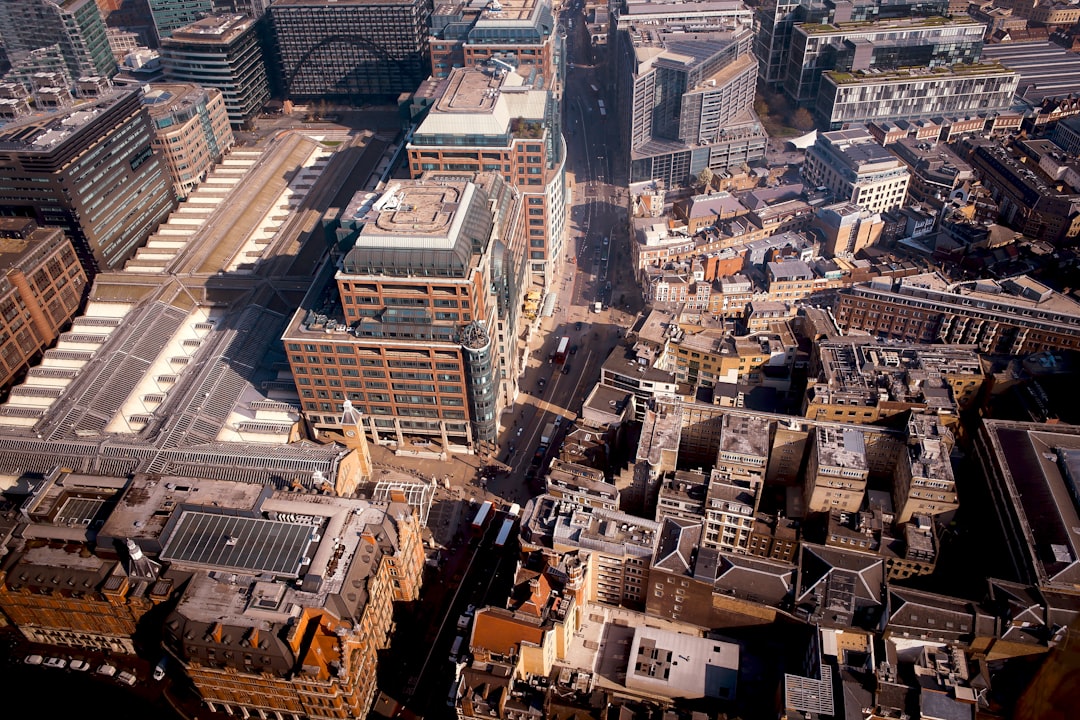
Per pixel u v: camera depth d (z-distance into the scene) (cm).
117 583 18762
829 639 17738
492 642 17712
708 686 18200
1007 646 17975
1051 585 19062
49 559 19600
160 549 19150
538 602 18088
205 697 18862
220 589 18250
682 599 19588
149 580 18875
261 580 18288
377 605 19100
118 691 19750
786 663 18850
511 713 16875
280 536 19262
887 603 18512
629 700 17712
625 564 19812
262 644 17088
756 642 19388
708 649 19038
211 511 19888
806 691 16762
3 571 19450
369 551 19075
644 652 18925
